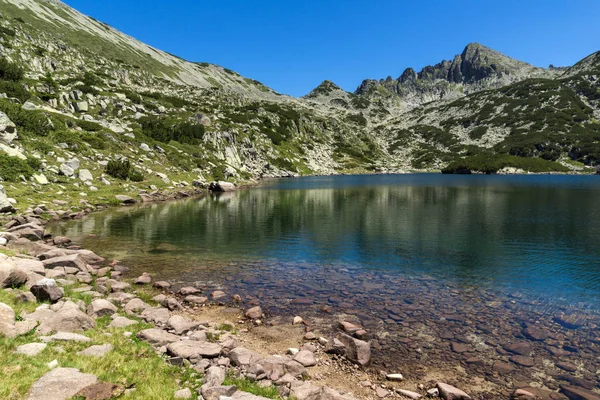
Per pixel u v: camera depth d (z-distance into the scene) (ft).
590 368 34.17
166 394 24.53
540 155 524.11
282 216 130.11
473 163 500.74
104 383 23.53
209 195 198.59
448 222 118.42
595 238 93.71
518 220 121.19
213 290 55.77
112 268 63.98
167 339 35.09
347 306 49.96
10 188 109.70
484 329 42.65
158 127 274.16
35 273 45.39
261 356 34.55
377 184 299.99
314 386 29.27
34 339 28.78
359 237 96.02
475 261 73.56
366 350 35.53
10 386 21.36
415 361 35.55
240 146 363.56
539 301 51.90
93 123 208.54
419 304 50.72
